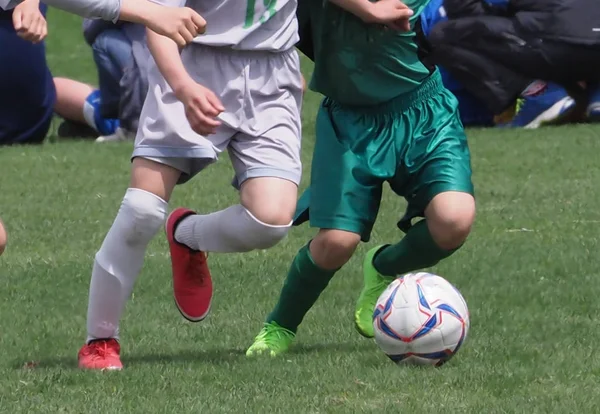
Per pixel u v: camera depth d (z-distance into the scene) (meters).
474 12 41.03
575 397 13.93
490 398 13.93
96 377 15.03
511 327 17.97
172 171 15.34
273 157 15.56
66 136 43.72
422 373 15.12
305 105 47.72
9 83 39.84
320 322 18.64
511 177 31.92
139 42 40.53
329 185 16.52
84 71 59.31
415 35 16.55
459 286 20.84
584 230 25.52
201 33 14.23
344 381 14.76
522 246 24.00
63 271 22.61
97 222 27.53
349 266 22.52
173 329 18.36
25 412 13.51
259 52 15.62
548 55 39.97
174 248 16.77
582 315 18.75
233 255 23.92
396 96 16.56
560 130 39.81
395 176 16.62
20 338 17.86
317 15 16.62
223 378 15.05
